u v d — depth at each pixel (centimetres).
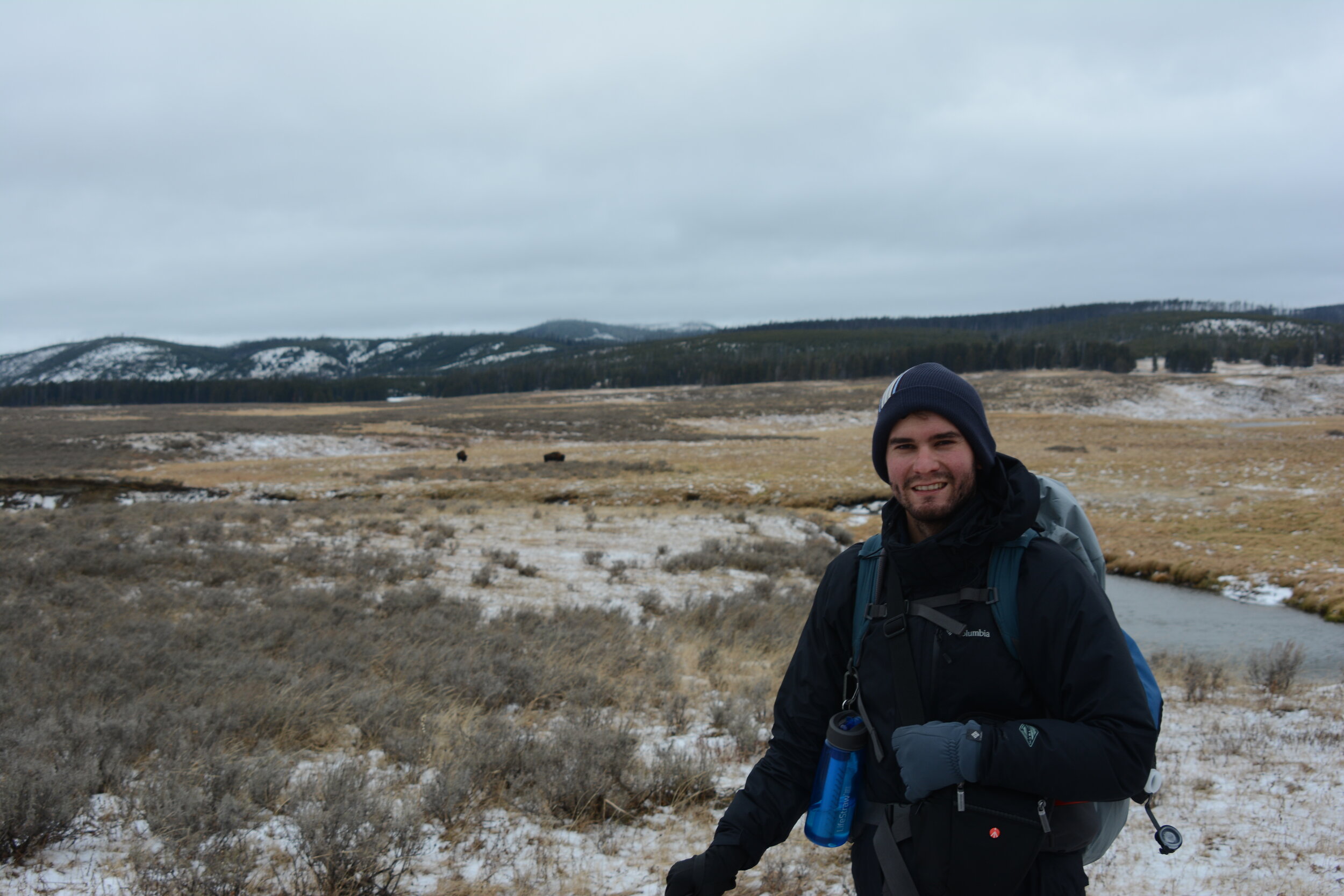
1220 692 924
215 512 2162
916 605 161
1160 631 1537
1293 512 2781
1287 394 10694
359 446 5650
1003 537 154
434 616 1029
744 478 3603
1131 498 3247
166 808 397
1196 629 1555
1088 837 152
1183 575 2069
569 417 8250
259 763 474
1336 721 747
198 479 3600
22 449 4875
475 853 392
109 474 3706
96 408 12006
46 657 719
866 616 172
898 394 166
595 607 1184
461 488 3381
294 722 575
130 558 1295
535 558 1744
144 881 333
